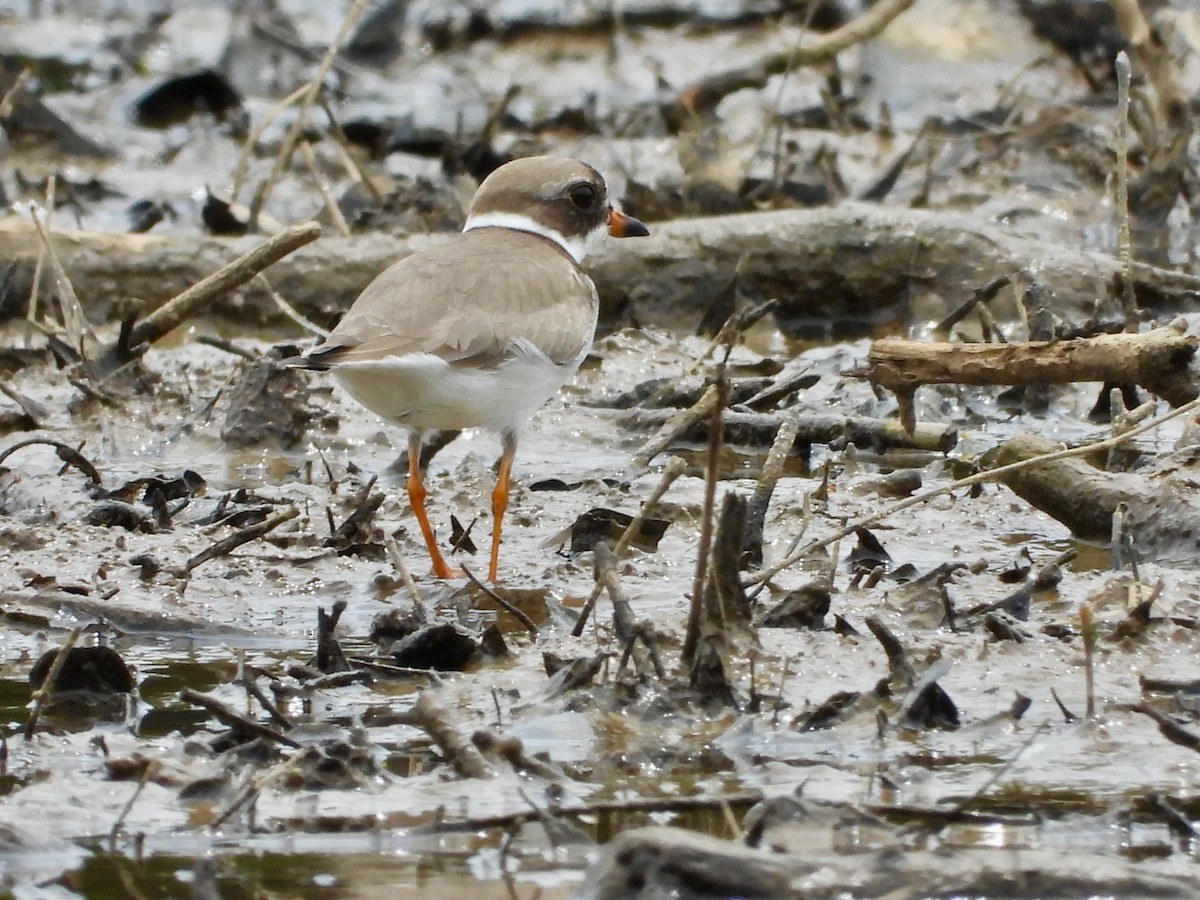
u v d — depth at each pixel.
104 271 17.17
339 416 14.64
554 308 11.73
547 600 9.62
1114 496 10.85
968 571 10.09
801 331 17.30
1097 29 23.27
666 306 17.34
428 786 7.06
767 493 10.28
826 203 19.39
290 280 17.27
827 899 5.86
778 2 25.23
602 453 13.83
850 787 7.02
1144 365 12.09
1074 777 7.12
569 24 24.77
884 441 13.36
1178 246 18.52
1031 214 19.17
